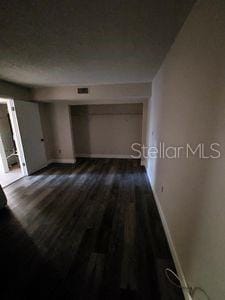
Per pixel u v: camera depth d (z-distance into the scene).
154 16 1.17
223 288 0.69
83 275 1.34
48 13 1.12
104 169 4.07
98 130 5.06
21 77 2.74
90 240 1.72
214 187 0.77
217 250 0.74
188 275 1.11
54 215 2.18
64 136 4.57
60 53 1.80
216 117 0.76
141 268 1.39
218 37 0.74
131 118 4.82
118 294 1.19
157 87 2.51
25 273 1.36
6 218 2.13
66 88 3.56
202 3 0.92
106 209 2.30
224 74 0.69
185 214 1.19
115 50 1.74
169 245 1.61
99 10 1.09
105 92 3.47
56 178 3.51
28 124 3.68
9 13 1.11
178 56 1.41
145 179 3.38
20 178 3.54
